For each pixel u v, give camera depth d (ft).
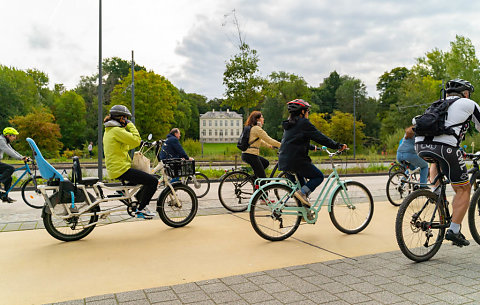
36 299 9.73
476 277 10.97
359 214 17.20
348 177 48.85
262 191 15.38
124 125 16.63
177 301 9.36
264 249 14.25
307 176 15.90
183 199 18.31
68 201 15.03
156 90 154.61
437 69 181.27
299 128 15.61
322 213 21.07
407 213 12.35
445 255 13.25
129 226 18.13
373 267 11.95
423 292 9.87
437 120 12.17
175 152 27.73
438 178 13.17
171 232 16.94
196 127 359.05
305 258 13.08
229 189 21.97
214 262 12.71
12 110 174.70
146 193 16.74
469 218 13.97
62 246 14.76
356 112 249.14
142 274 11.59
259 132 21.26
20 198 27.53
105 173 53.06
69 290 10.33
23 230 17.33
